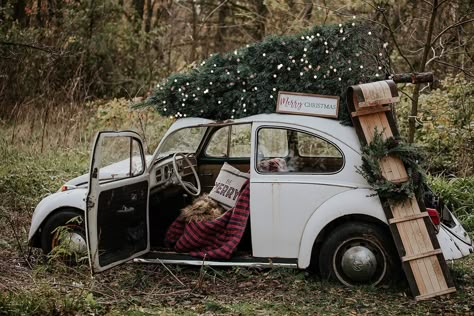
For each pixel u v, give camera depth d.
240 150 8.27
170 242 7.38
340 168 6.88
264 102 7.09
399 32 14.54
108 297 6.48
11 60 16.83
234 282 6.98
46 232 7.55
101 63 19.14
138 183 7.15
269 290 6.76
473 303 6.52
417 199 6.72
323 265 6.87
